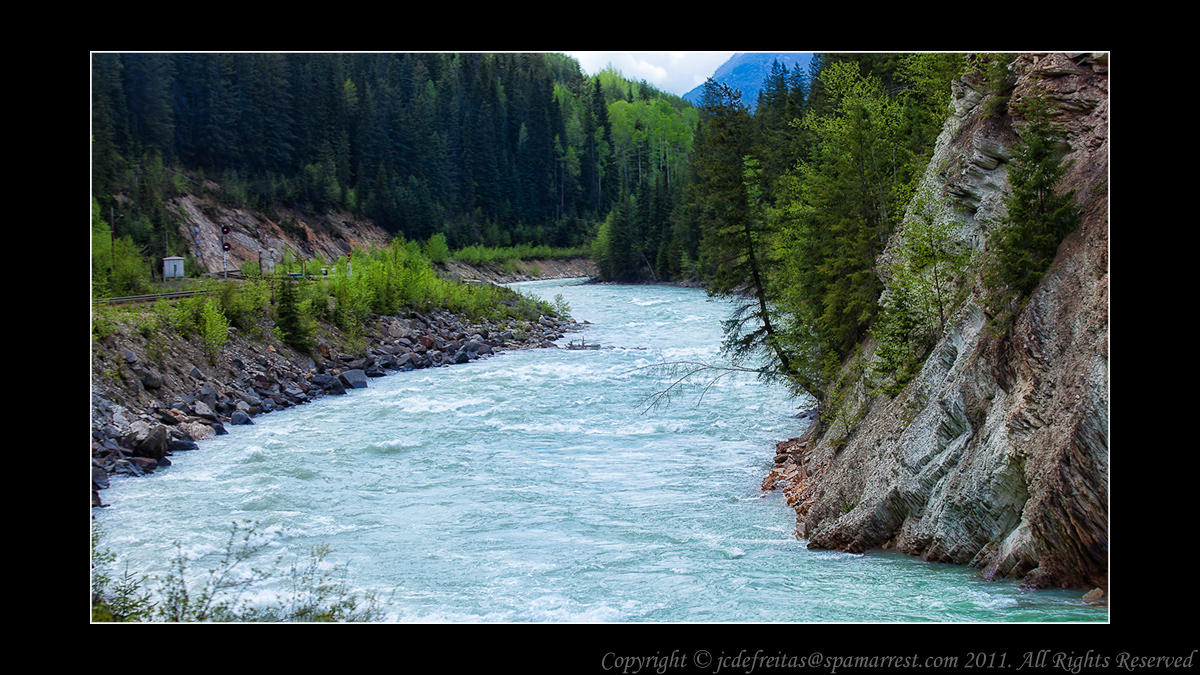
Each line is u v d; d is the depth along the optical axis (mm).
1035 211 14180
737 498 21828
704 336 56125
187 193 85875
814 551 17000
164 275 57781
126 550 17953
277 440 29719
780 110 66188
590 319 69250
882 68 38656
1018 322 13820
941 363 16391
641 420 31953
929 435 15484
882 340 19266
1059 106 15266
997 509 13586
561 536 18797
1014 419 13148
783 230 29062
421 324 58031
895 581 13500
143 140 88375
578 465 25703
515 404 35656
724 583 14711
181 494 22734
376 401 37719
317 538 19000
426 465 25938
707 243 29234
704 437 29062
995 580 12984
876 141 28641
